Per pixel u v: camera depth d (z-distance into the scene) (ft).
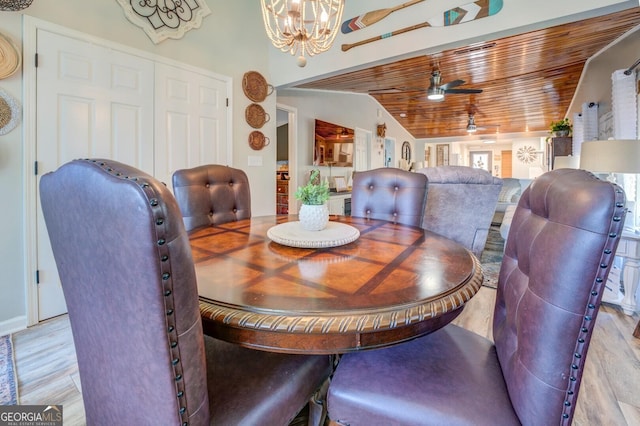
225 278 2.99
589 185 1.92
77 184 1.78
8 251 6.68
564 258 1.93
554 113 22.61
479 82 16.24
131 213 1.57
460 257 3.73
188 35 9.87
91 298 1.99
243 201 7.28
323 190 4.81
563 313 1.94
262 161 12.59
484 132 29.89
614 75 9.37
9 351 5.97
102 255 1.78
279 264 3.43
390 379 2.75
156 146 9.09
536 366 2.10
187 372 1.86
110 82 8.07
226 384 2.64
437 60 13.09
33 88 6.79
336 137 18.49
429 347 3.21
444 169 9.29
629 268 7.46
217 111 10.84
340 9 6.40
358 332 2.24
